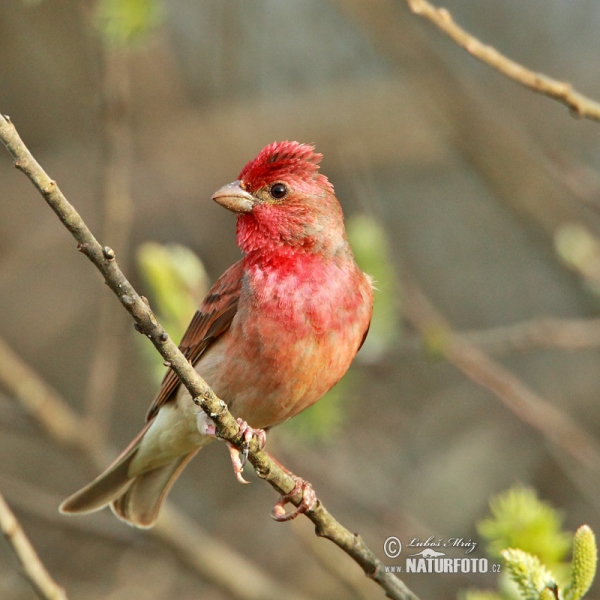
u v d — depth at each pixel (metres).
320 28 15.84
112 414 13.64
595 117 7.03
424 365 13.73
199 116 15.16
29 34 14.39
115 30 9.29
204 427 7.24
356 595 10.37
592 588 11.67
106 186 10.05
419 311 10.04
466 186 15.68
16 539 6.63
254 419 7.43
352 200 14.84
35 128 14.80
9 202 14.69
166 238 14.55
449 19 6.89
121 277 5.20
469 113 14.23
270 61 15.81
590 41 15.95
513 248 15.23
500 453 13.30
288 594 10.98
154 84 15.05
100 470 10.72
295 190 7.41
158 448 7.81
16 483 11.63
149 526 8.20
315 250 7.36
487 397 13.77
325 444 12.30
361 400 13.55
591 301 13.30
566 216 14.23
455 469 13.12
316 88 15.84
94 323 14.41
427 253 15.27
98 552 12.62
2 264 14.30
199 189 14.75
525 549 5.73
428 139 15.43
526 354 14.50
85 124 14.93
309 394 7.32
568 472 12.08
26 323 14.32
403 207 15.50
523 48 15.75
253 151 15.05
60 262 14.75
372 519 11.97
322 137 15.21
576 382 14.23
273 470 6.32
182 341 7.62
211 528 13.05
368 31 14.30
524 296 14.95
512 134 14.33
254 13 15.38
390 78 15.91
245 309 7.21
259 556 12.82
